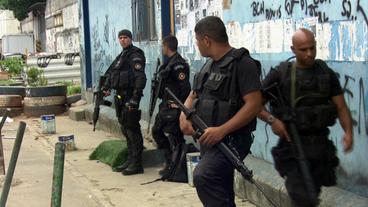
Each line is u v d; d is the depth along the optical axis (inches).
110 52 502.0
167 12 362.6
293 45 160.4
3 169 314.7
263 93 164.6
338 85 162.2
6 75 840.9
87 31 589.6
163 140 285.9
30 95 591.5
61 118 572.4
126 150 324.5
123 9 456.8
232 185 167.0
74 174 311.9
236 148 161.6
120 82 296.5
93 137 441.1
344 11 193.3
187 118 163.8
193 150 281.7
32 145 417.7
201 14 308.2
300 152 159.6
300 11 219.1
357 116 190.2
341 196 192.4
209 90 162.7
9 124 545.6
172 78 270.8
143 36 408.5
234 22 273.4
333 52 200.7
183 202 246.7
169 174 284.8
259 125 256.4
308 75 160.2
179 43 339.9
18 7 1729.8
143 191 269.1
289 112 160.7
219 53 163.5
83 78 603.5
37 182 299.1
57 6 1301.7
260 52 250.7
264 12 245.6
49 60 727.1
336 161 165.6
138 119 301.7
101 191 272.8
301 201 161.2
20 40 1651.1
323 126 160.4
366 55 183.3
